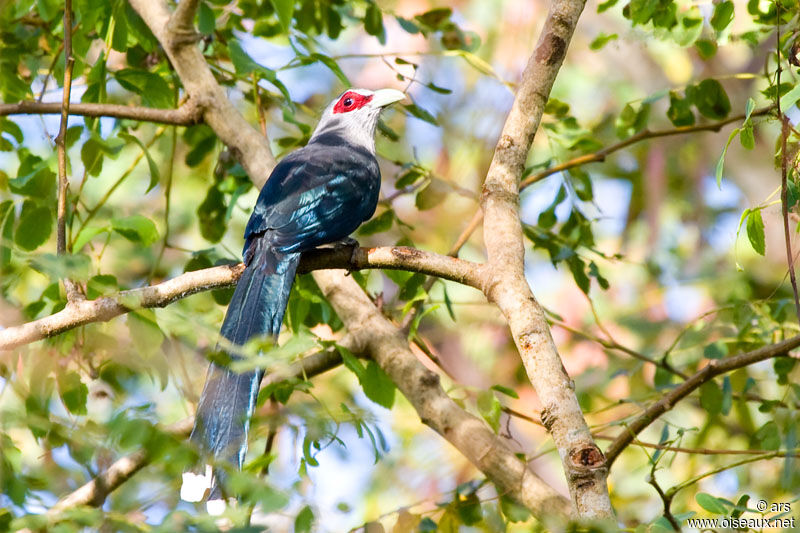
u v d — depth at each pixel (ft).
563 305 58.59
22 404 27.14
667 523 23.62
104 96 35.50
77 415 28.43
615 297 59.36
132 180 51.75
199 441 24.71
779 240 53.93
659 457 31.22
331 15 41.09
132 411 19.84
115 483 27.81
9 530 18.61
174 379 25.85
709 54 37.73
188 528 17.62
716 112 38.22
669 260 60.18
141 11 36.83
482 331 56.65
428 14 41.16
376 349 33.27
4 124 37.76
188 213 51.29
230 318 29.07
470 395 36.50
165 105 36.58
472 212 59.31
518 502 30.66
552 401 23.35
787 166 27.48
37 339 25.02
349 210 33.71
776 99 27.37
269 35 40.16
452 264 26.94
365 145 40.27
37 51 39.29
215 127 36.29
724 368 31.32
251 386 25.50
